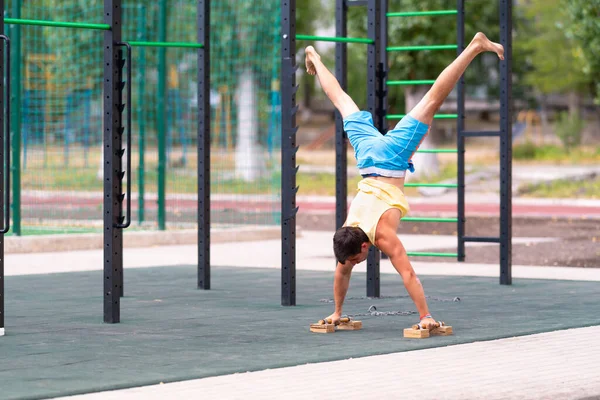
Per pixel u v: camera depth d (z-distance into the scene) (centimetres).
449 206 3631
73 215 3134
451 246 2398
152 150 5241
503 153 1770
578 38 3744
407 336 1225
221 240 2572
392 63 4197
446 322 1341
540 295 1611
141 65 2788
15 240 2302
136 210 3428
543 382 981
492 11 4178
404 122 1273
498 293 1636
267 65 4412
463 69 1273
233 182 4241
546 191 4019
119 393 923
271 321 1355
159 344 1175
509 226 1753
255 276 1884
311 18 7281
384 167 1265
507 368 1046
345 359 1091
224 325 1319
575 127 5919
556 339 1216
